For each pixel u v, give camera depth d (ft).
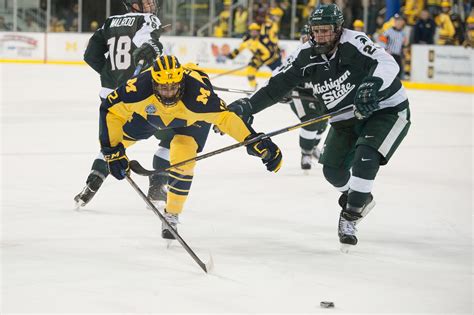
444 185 42.14
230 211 33.96
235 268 24.80
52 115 69.56
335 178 29.50
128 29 34.24
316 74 28.14
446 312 21.06
